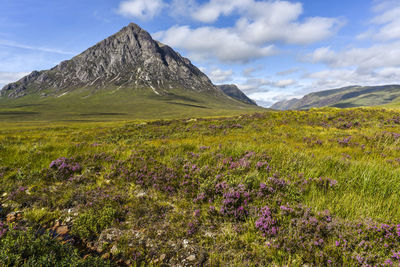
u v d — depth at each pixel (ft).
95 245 11.92
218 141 39.83
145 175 20.45
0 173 21.15
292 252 10.64
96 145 36.09
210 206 14.43
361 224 11.55
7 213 14.84
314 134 44.75
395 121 55.77
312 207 13.78
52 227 13.46
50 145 33.78
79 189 18.30
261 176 18.70
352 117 64.23
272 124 60.75
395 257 9.51
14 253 9.87
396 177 16.72
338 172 19.19
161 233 12.61
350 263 9.49
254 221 12.97
